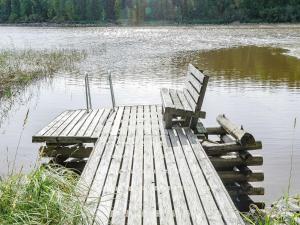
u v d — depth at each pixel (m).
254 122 12.65
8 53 30.81
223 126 8.88
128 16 123.25
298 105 14.95
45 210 4.11
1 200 4.12
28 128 12.48
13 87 19.56
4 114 14.41
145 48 41.34
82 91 18.62
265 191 7.76
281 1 109.56
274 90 18.11
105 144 7.75
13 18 127.38
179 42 49.75
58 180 4.68
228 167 7.91
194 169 6.32
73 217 4.17
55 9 123.44
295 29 78.69
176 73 23.48
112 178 5.95
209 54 34.84
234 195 7.42
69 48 40.62
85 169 6.32
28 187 4.40
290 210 5.64
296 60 29.75
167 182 5.86
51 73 24.06
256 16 110.69
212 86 19.30
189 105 9.31
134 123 9.42
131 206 5.06
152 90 18.25
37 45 44.59
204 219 4.72
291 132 11.45
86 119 10.03
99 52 36.88
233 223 4.60
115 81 20.97
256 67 26.17
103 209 4.93
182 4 120.19
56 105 15.84
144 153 7.18
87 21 125.38
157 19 123.62
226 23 112.62
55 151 8.62
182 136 8.24
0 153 9.99
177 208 5.01
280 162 9.14
